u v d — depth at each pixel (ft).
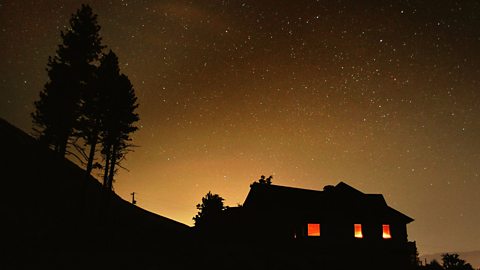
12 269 48.57
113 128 93.15
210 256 77.15
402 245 103.60
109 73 93.66
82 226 79.82
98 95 91.30
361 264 87.20
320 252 92.89
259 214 111.14
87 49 97.19
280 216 103.71
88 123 88.33
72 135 88.79
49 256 56.80
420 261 102.22
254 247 90.33
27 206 77.46
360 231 101.55
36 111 91.30
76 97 91.86
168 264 66.59
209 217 120.88
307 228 97.86
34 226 68.80
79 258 59.21
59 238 67.36
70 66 94.38
